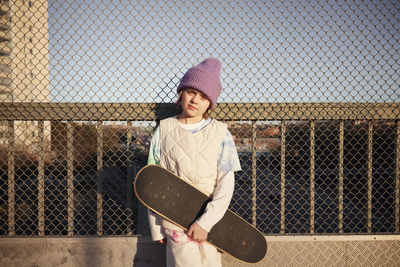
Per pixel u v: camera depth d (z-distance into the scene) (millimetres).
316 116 2029
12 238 1953
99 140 2014
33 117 1951
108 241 1979
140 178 1481
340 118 2031
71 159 1991
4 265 1961
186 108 1488
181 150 1519
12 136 1959
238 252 1584
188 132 1533
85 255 1976
